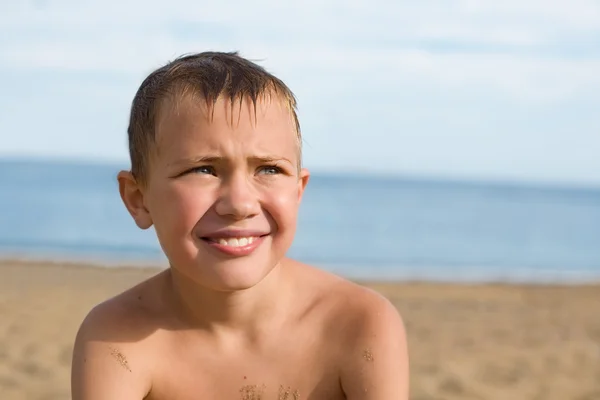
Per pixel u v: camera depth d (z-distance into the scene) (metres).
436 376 5.57
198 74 1.90
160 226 1.91
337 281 2.15
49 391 4.88
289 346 2.04
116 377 1.99
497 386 5.35
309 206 37.00
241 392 2.02
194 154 1.82
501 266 18.28
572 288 12.32
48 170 74.31
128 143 2.11
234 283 1.83
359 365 2.01
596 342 7.18
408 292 11.03
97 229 22.84
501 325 8.04
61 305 8.36
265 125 1.86
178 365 2.03
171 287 2.08
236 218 1.82
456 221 32.75
